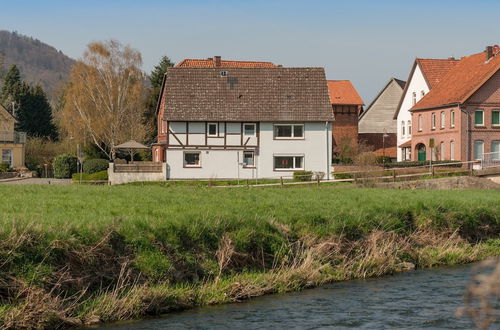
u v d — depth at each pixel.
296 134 61.28
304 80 63.03
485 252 24.55
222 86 62.16
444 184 47.56
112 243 16.75
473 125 63.25
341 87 89.75
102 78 81.31
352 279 19.80
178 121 59.94
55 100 135.12
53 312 13.93
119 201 26.48
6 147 75.56
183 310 15.71
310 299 16.77
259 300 16.77
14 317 13.52
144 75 83.56
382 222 23.81
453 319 14.38
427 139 69.81
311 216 22.45
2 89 112.94
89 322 14.27
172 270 17.03
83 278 15.40
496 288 5.57
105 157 81.69
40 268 14.66
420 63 75.00
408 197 31.84
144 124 92.69
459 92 64.81
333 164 63.28
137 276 16.33
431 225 25.62
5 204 23.47
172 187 40.50
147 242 17.14
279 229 20.80
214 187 43.03
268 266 19.31
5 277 14.30
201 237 18.64
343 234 21.89
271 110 61.03
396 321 14.27
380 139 89.44
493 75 63.50
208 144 60.28
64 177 68.12
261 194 33.41
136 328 13.96
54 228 16.06
